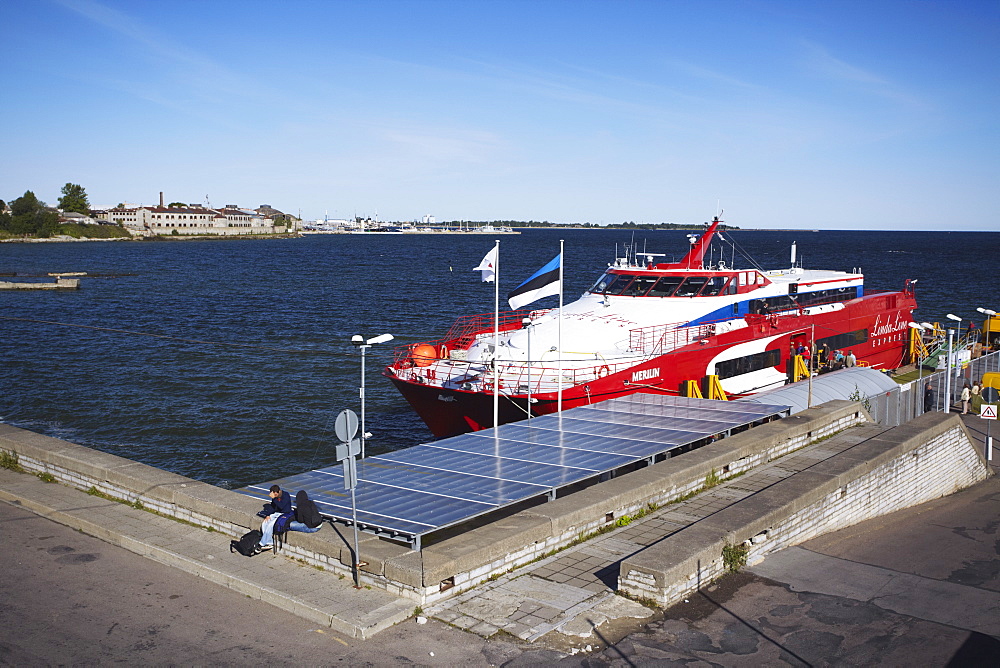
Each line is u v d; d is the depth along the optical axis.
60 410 35.41
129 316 69.00
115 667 10.51
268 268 135.12
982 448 25.98
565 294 86.31
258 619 11.83
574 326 28.88
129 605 12.28
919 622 12.04
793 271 37.56
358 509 13.66
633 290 31.50
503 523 13.77
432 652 10.80
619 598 12.27
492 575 12.89
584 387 24.89
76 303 79.81
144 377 41.91
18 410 35.34
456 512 13.34
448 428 27.45
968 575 14.15
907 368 40.56
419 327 62.69
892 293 40.38
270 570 13.17
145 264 144.38
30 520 16.05
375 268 137.25
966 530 17.17
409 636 11.20
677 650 10.87
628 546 14.17
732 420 20.58
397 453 17.73
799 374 31.48
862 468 17.25
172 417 34.44
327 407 36.56
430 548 12.72
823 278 36.25
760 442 19.00
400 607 11.79
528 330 26.58
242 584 12.70
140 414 34.84
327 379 42.03
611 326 28.77
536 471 15.86
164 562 13.92
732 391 29.36
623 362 26.03
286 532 13.61
